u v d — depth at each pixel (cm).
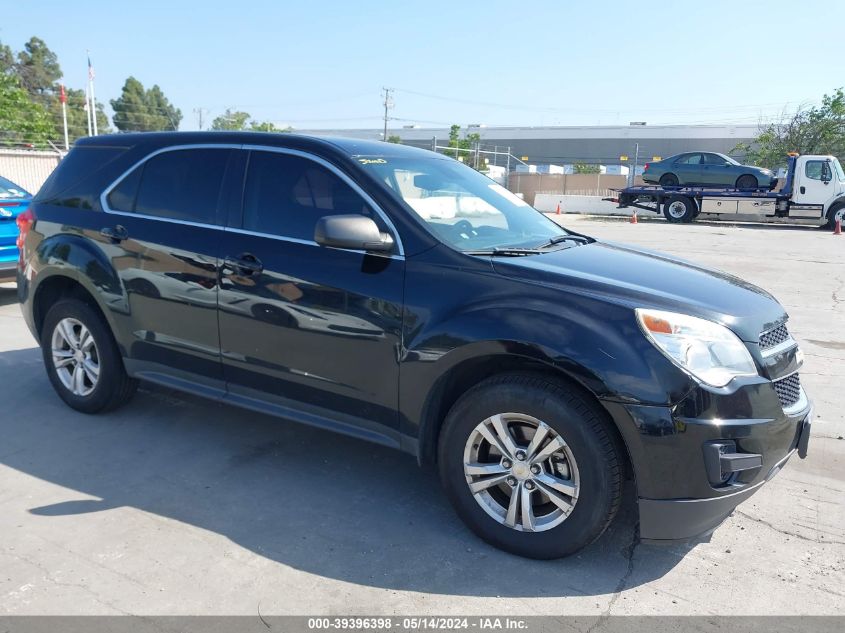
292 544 329
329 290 355
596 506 299
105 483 388
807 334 793
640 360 288
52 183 488
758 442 294
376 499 375
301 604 284
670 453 285
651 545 319
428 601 288
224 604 283
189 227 411
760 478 302
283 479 397
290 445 445
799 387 336
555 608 285
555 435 304
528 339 301
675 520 294
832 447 459
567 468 308
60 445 437
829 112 3781
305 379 372
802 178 2533
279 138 398
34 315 497
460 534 341
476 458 330
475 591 295
